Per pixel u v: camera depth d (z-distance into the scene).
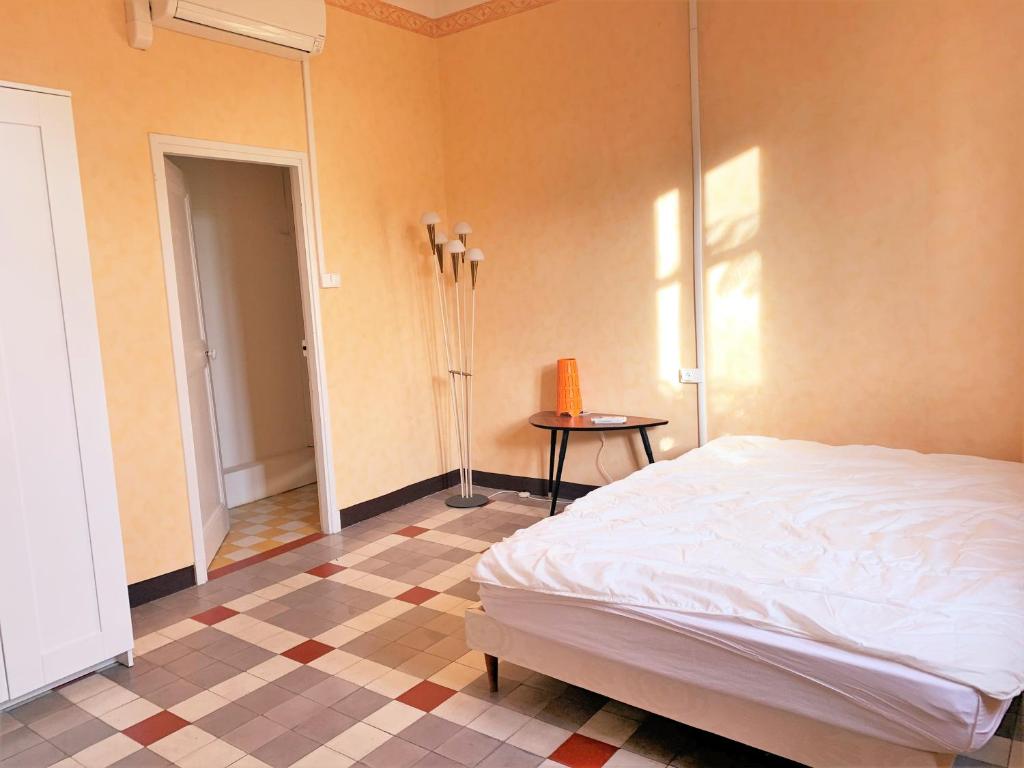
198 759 2.21
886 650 1.65
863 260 3.48
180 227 3.87
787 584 1.94
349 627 3.06
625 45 4.09
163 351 3.47
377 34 4.46
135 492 3.38
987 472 2.86
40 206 2.52
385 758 2.17
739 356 3.90
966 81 3.14
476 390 5.02
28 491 2.52
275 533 4.35
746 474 3.05
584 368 4.49
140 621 3.21
